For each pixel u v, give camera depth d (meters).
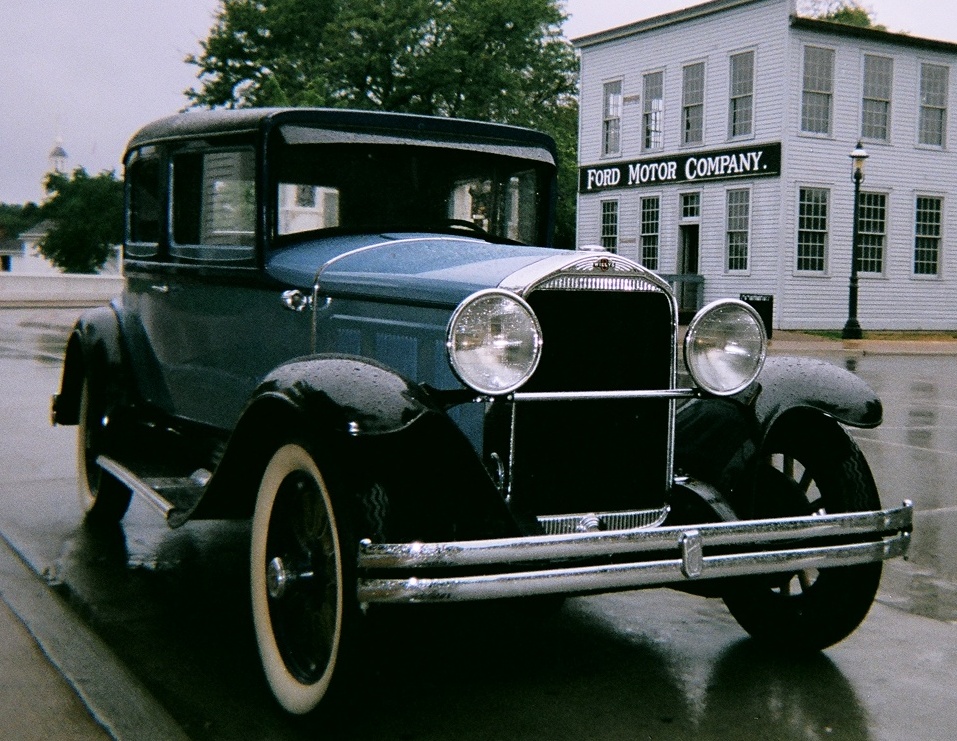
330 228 4.61
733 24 24.45
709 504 3.65
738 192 24.72
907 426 10.53
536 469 3.49
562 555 3.12
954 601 4.88
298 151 4.50
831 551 3.55
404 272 3.84
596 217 28.73
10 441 8.48
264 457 3.68
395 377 3.28
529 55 40.47
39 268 105.75
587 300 3.50
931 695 3.73
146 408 5.50
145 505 6.49
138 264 5.56
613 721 3.46
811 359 4.18
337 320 4.08
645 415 3.66
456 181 4.88
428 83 37.75
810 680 3.86
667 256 26.66
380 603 3.00
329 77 37.78
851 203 24.61
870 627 4.49
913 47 25.00
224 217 4.72
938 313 26.27
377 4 37.00
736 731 3.39
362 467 3.12
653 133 26.84
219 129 4.71
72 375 6.05
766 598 4.16
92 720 3.36
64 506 6.33
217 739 3.27
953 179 26.09
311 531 3.44
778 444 4.05
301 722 3.32
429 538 3.14
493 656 4.07
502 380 3.23
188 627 4.29
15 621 4.28
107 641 4.10
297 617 3.54
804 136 23.67
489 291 3.18
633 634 4.36
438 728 3.39
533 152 5.08
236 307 4.68
